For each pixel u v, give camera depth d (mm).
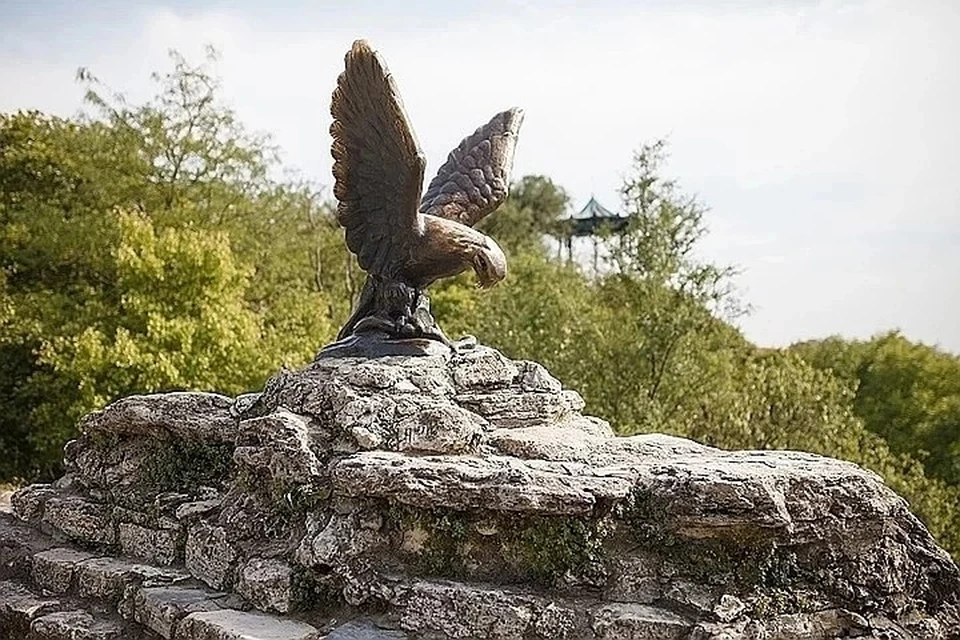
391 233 6852
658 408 19203
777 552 5691
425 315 7309
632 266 21016
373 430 6250
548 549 5637
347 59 6172
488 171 7637
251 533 6410
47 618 6570
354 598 5695
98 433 7969
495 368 7082
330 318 24391
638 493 5762
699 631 5203
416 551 5812
